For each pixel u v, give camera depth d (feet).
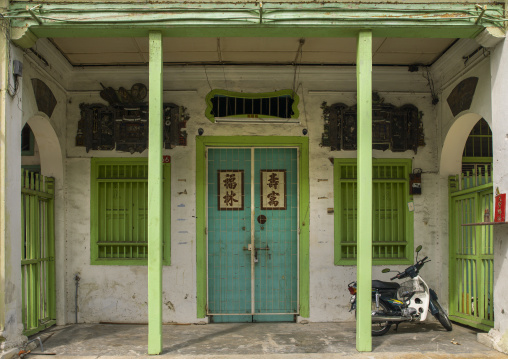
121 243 20.83
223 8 15.24
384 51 19.66
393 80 21.66
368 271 15.11
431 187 21.43
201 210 20.93
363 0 15.29
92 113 21.25
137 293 20.67
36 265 18.81
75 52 19.51
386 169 21.70
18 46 15.70
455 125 19.63
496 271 15.88
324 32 15.66
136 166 21.33
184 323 20.54
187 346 16.51
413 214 21.31
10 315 14.85
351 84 21.58
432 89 21.68
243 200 21.43
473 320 18.76
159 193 14.98
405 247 21.38
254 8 15.17
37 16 15.11
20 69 15.49
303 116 21.40
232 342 17.12
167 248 20.79
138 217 21.18
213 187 21.45
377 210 21.62
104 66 20.95
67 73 21.01
